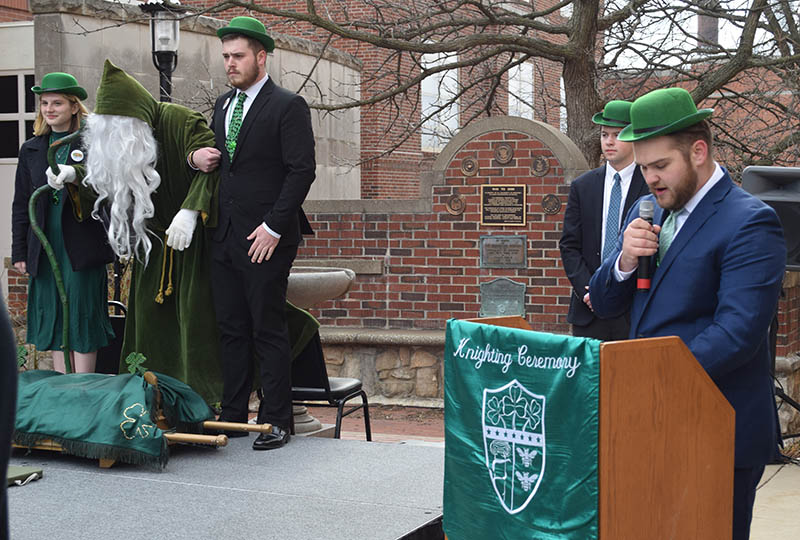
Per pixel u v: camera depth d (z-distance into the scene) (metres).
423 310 9.81
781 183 4.50
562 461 2.33
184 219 4.99
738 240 2.63
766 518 5.20
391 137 18.62
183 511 3.91
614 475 2.26
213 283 5.11
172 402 4.76
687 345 2.71
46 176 5.17
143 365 5.36
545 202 9.38
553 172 9.34
